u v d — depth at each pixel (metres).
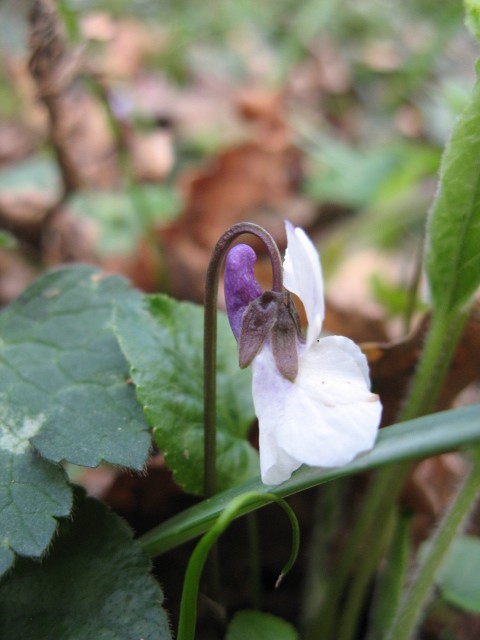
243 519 0.07
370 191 0.12
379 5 0.20
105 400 0.05
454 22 0.15
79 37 0.08
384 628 0.05
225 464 0.05
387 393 0.06
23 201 0.12
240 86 0.17
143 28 0.17
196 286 0.11
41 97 0.09
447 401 0.06
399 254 0.12
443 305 0.05
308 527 0.07
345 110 0.17
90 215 0.11
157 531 0.05
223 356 0.05
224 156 0.12
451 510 0.05
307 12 0.17
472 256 0.05
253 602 0.06
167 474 0.06
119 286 0.05
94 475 0.07
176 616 0.06
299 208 0.13
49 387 0.05
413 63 0.16
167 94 0.15
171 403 0.05
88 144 0.12
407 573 0.06
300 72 0.18
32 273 0.11
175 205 0.11
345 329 0.09
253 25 0.19
